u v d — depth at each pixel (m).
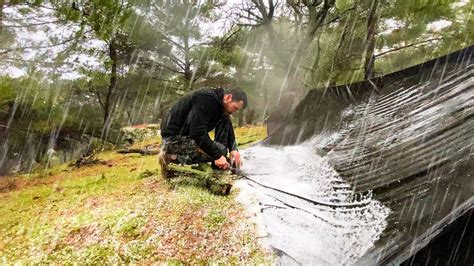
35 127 7.43
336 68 7.99
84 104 9.52
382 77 4.22
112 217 2.75
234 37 9.71
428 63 3.83
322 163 3.24
